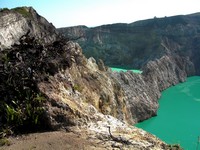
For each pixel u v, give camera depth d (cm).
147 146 1662
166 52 8662
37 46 2191
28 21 3111
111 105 3228
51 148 1587
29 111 1836
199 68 9431
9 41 2628
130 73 5281
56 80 2106
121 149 1603
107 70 4619
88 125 1833
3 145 1633
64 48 2469
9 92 1947
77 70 2764
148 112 4706
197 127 4166
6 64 2023
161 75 6831
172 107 5378
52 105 1880
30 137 1720
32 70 2031
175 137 3759
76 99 2091
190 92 6594
